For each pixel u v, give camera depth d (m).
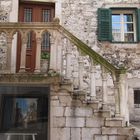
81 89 7.25
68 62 7.38
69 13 9.78
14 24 7.14
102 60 7.09
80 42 7.20
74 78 8.73
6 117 7.62
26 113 7.61
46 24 7.12
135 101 9.35
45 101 7.54
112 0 9.96
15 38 9.37
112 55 9.52
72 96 7.02
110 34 9.68
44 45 9.72
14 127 7.60
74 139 6.88
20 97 7.65
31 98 7.63
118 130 6.79
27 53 9.71
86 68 9.15
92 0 9.95
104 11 9.84
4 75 6.95
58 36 7.15
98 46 9.59
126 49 9.58
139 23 9.73
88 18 9.80
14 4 9.67
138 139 6.53
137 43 9.61
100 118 6.89
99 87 9.05
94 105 6.97
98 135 6.84
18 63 9.41
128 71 9.42
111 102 8.98
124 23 10.01
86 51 7.16
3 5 9.66
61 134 6.91
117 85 6.98
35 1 9.88
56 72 7.01
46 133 7.40
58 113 6.99
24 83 7.06
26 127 7.57
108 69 7.04
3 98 7.64
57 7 9.79
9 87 7.61
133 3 9.90
